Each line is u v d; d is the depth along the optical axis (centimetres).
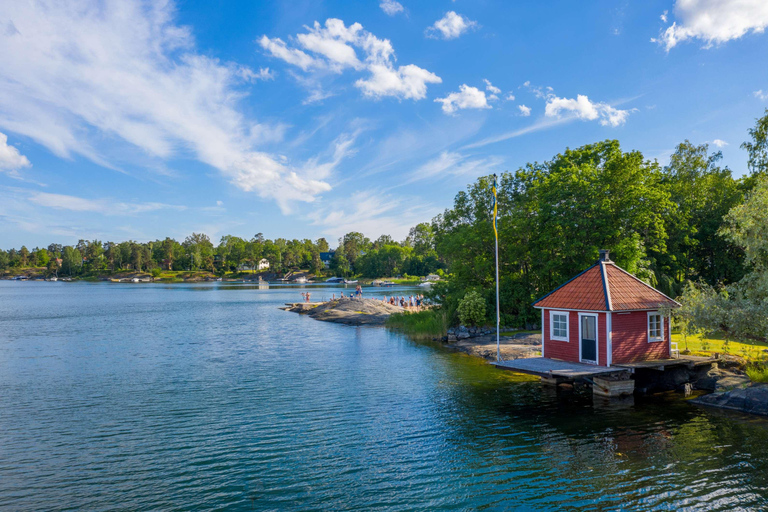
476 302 3744
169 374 2544
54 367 2761
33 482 1206
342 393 2102
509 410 1811
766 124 3462
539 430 1576
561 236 3556
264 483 1195
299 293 12038
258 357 3062
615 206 3544
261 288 15088
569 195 3525
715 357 2209
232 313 6681
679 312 2022
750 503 1061
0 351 3375
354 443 1477
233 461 1339
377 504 1082
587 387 2134
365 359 2947
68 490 1159
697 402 1895
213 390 2178
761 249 1964
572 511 1041
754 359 2211
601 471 1243
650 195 3453
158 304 8475
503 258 4016
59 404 1953
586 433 1539
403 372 2538
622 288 2167
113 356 3138
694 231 4297
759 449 1373
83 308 7575
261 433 1578
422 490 1152
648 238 3834
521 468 1273
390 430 1598
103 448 1447
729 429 1555
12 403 1972
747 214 2022
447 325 3906
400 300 7188
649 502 1074
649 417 1703
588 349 2120
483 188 4378
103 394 2117
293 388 2202
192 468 1291
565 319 2238
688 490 1128
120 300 9638
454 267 4234
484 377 2395
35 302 9000
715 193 4619
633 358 2086
